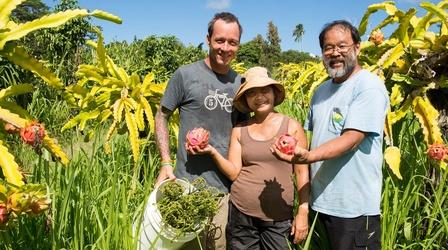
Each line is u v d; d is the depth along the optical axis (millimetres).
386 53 2830
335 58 2160
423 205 2797
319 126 2291
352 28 2154
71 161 2539
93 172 2895
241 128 2422
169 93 2535
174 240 2141
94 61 7246
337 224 2217
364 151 2160
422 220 2684
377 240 2234
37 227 2318
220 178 2492
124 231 2203
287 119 2361
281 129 2322
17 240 2254
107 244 2129
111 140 3650
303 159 1967
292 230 2385
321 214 2320
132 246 2184
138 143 3348
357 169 2166
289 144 1938
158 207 2141
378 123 2066
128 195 2711
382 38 3090
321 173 2262
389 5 2990
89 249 2336
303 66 6793
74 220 2297
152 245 2039
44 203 1724
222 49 2379
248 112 2521
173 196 2168
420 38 2859
